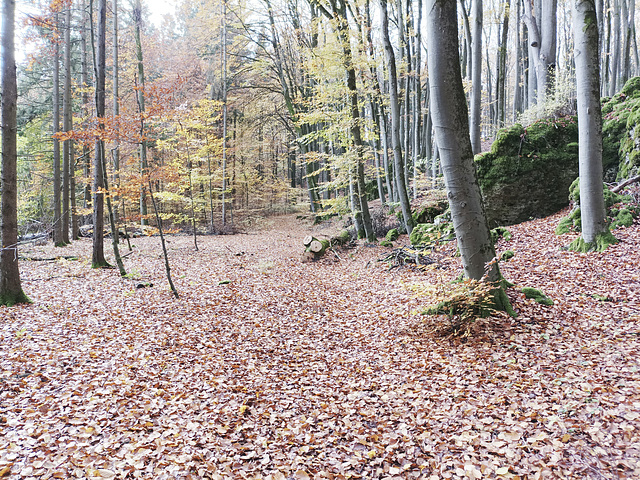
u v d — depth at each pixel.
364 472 3.04
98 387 4.27
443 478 2.83
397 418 3.72
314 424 3.77
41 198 19.31
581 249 7.47
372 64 12.23
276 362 5.29
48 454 3.09
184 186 14.62
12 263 7.00
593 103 7.10
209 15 22.86
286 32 19.03
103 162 9.48
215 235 20.20
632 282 5.82
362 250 12.85
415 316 6.49
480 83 12.04
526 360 4.29
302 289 9.30
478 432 3.26
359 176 13.27
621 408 3.13
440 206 13.53
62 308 6.97
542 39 13.63
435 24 5.04
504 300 5.51
